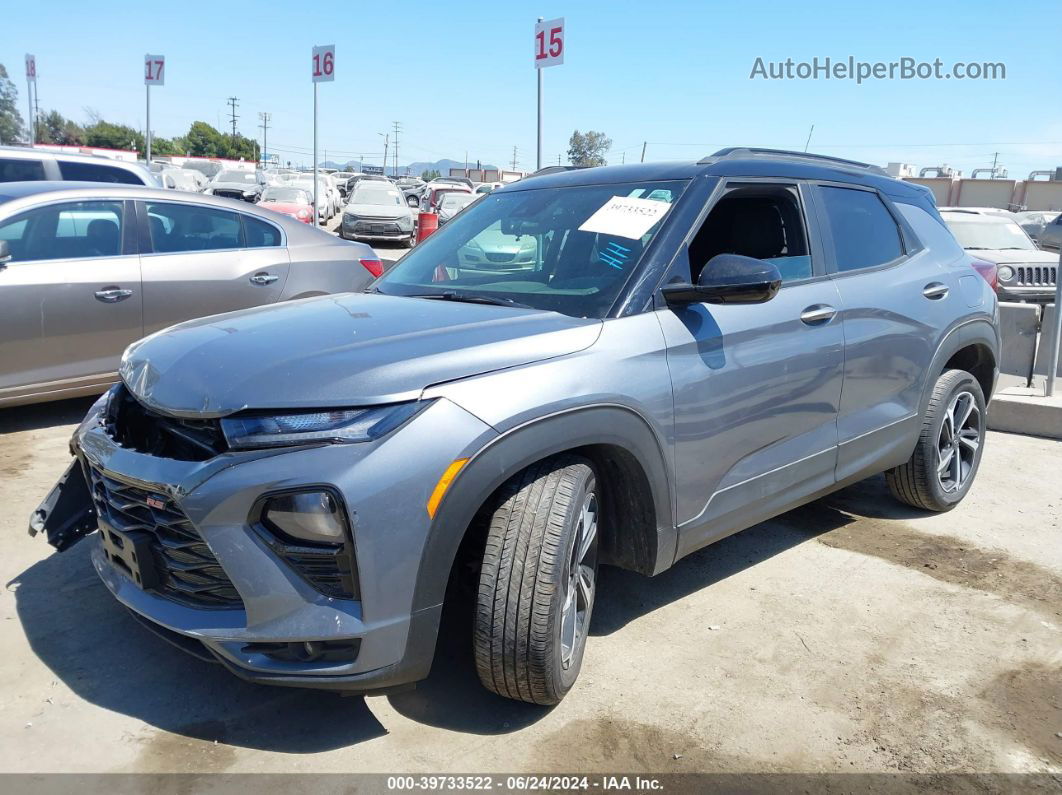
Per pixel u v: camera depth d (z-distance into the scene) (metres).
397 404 2.39
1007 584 3.88
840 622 3.50
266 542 2.30
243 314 3.28
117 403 2.88
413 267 3.78
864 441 3.97
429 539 2.37
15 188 5.59
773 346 3.38
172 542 2.48
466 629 3.32
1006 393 6.73
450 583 2.85
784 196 3.78
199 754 2.56
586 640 3.02
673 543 3.11
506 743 2.66
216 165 44.09
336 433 2.33
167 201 5.96
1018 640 3.39
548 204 3.69
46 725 2.66
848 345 3.74
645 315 3.00
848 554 4.18
